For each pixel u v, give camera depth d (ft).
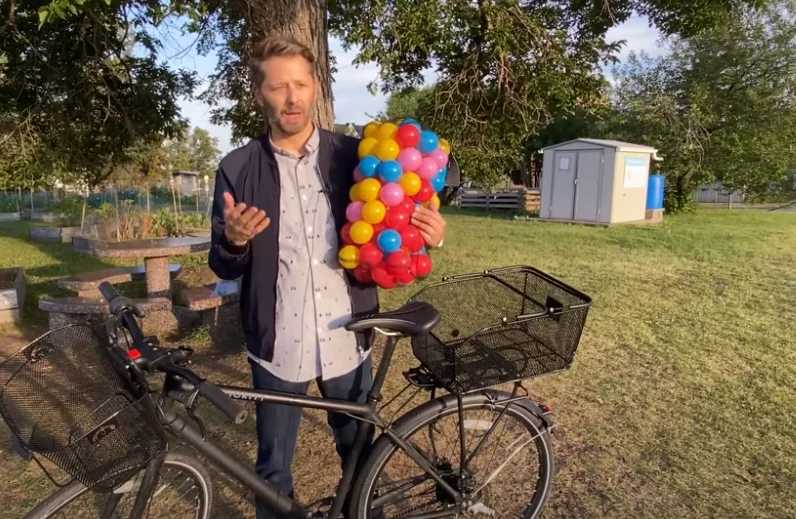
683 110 59.72
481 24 15.75
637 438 11.23
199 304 17.07
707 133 58.34
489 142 17.88
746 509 9.05
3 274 23.07
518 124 17.61
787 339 16.81
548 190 53.36
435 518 7.78
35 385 5.47
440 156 7.09
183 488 7.28
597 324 18.54
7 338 19.27
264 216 6.01
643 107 59.21
